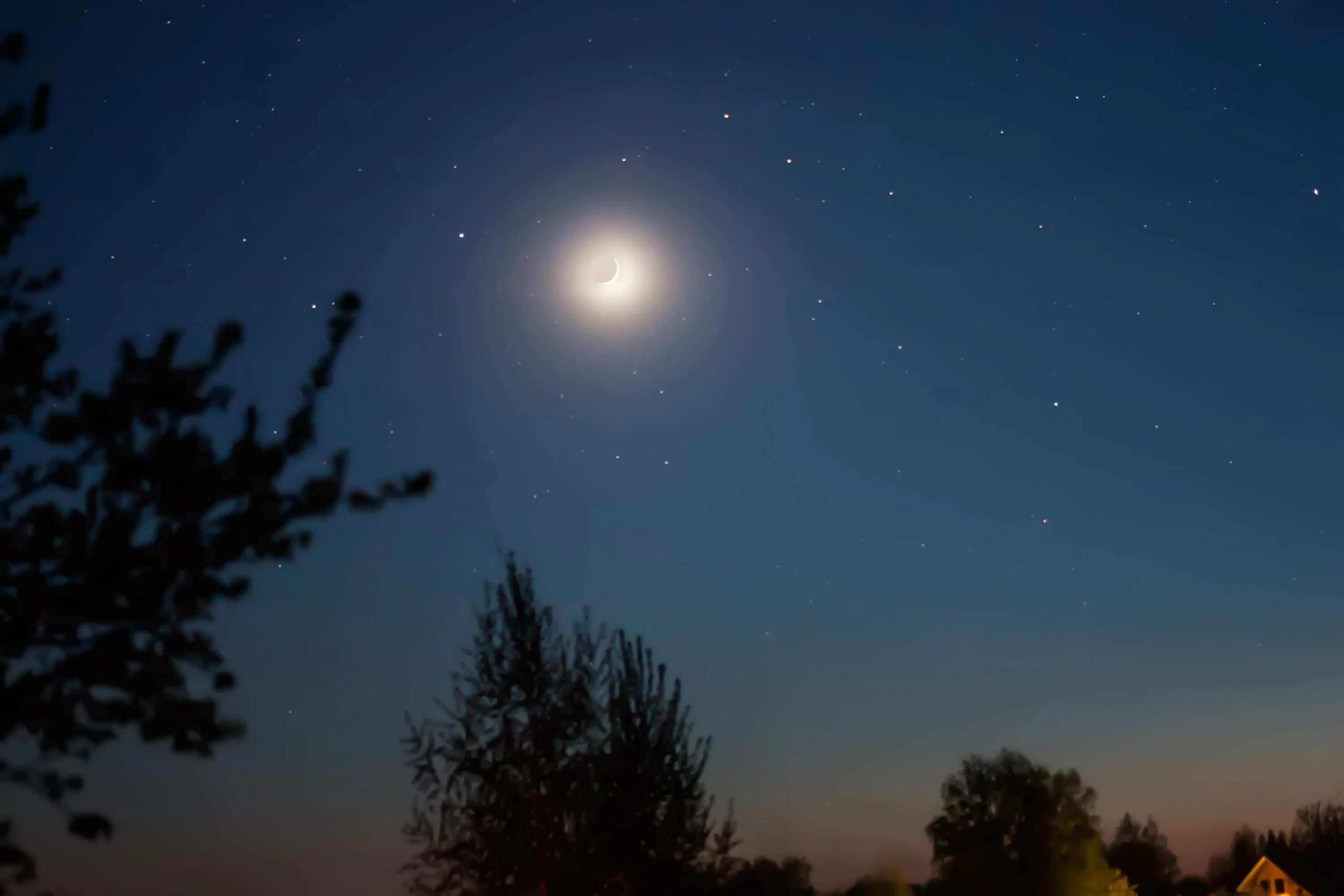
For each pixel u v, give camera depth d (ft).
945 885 130.31
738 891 42.57
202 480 10.36
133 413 10.34
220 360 10.82
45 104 11.32
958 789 133.69
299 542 11.08
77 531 9.88
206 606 10.51
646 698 41.27
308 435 11.10
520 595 41.27
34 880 9.80
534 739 39.55
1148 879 177.47
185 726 10.18
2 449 10.16
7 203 10.95
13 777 9.77
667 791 40.27
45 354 10.27
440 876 38.99
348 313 11.53
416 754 39.91
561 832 38.96
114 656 9.94
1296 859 144.46
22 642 9.64
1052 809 128.98
